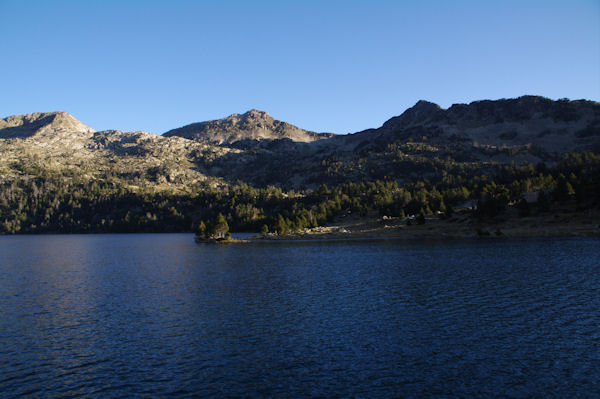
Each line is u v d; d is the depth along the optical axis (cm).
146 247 16900
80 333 4075
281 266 9006
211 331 4081
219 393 2750
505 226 15162
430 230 16862
